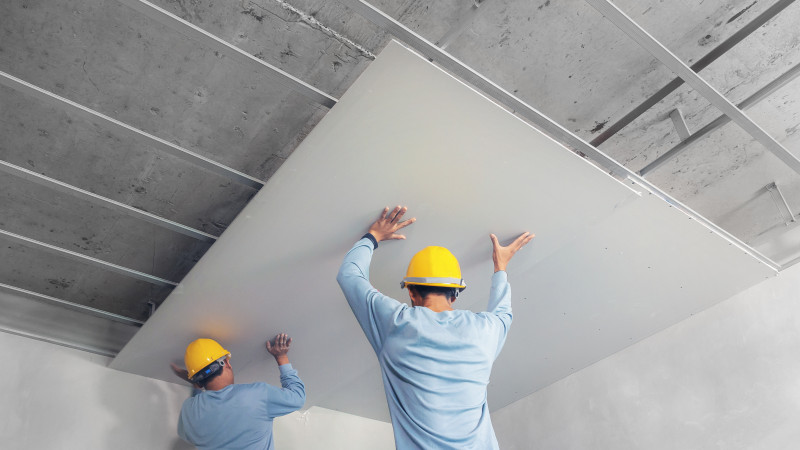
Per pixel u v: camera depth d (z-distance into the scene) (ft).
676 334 13.89
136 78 10.50
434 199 9.86
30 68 10.23
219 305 11.11
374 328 8.39
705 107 12.04
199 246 12.60
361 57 10.87
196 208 12.21
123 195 11.82
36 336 11.84
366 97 8.39
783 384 12.28
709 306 13.64
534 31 10.95
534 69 11.52
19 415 11.18
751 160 12.86
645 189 11.09
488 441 7.73
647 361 14.10
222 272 10.53
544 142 9.14
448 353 7.95
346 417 15.21
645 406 13.80
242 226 9.80
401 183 9.55
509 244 10.76
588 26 10.88
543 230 10.57
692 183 13.42
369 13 8.19
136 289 13.05
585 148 10.16
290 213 9.73
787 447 11.88
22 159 11.14
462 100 8.52
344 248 10.46
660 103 12.00
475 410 7.80
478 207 10.09
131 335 12.80
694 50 11.37
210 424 10.74
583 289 13.07
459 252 10.84
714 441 12.73
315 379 13.33
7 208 11.61
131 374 12.41
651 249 12.41
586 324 13.88
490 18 10.73
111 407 11.96
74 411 11.62
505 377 15.16
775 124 12.28
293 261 10.56
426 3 10.44
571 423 14.78
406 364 7.93
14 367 11.48
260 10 10.14
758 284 13.16
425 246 10.59
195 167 11.54
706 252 12.50
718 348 13.26
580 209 10.27
